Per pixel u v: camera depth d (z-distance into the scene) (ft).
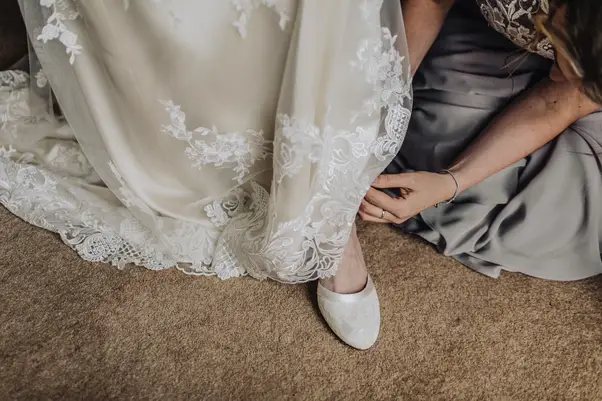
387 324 3.08
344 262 3.00
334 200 2.67
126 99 2.71
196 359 2.89
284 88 2.41
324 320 3.06
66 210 3.18
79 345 2.89
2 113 3.30
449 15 3.46
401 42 2.60
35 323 2.95
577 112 3.06
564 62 2.29
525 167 3.38
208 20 2.39
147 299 3.07
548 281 3.33
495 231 3.33
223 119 2.69
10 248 3.19
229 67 2.51
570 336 3.11
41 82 3.06
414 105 3.49
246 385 2.83
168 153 2.87
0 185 3.20
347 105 2.56
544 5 2.29
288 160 2.46
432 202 3.13
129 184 2.94
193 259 3.12
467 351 3.02
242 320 3.03
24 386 2.76
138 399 2.76
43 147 3.27
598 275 3.37
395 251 3.39
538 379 2.95
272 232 2.64
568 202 3.28
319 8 2.27
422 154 3.47
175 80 2.58
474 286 3.27
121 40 2.52
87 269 3.15
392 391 2.87
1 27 4.12
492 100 3.30
